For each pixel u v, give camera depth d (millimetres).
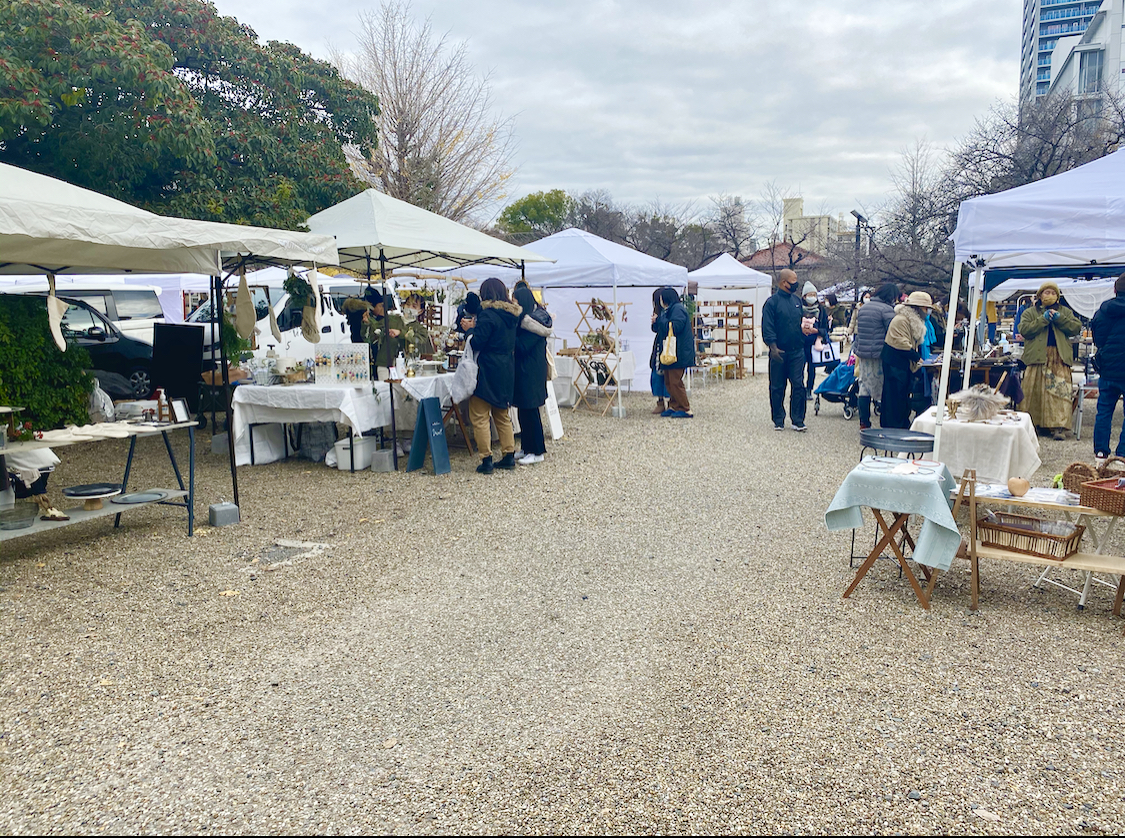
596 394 13703
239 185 10828
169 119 8977
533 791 2746
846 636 4012
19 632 4133
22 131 8742
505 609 4438
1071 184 5184
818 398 12023
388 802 2695
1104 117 19359
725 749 2992
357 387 7824
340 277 14664
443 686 3535
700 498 6898
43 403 5691
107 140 8852
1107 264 7496
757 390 15523
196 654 3875
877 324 9141
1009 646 3869
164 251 6336
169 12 10539
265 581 4902
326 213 8867
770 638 4004
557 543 5656
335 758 2967
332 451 8320
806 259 41375
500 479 7695
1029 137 18875
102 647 3953
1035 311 9266
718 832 2518
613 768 2877
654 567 5133
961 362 9023
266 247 5988
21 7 7832
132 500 5789
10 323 5613
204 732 3158
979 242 4984
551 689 3498
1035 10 122688
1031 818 2564
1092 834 2479
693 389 15875
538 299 12648
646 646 3934
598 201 43156
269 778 2842
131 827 2574
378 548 5555
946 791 2713
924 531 4383
